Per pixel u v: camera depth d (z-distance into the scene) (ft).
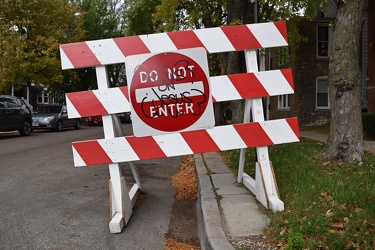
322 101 66.13
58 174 27.12
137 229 16.20
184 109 15.30
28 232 15.66
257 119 16.43
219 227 13.92
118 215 16.11
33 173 27.27
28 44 71.77
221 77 16.08
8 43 65.67
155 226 16.65
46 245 14.43
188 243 15.06
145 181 25.49
